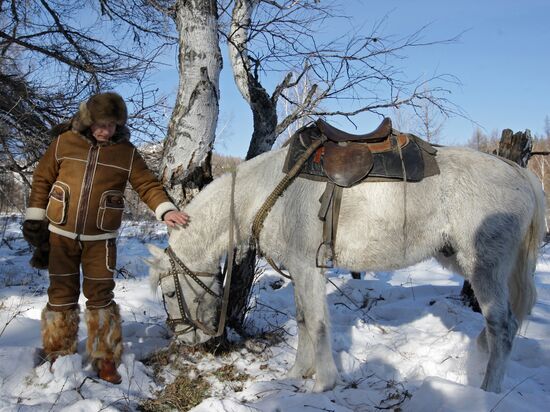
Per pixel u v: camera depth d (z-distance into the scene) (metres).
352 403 3.13
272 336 4.32
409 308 5.18
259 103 4.48
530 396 3.08
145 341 4.05
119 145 3.21
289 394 3.15
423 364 3.70
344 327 4.54
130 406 2.96
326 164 3.33
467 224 3.30
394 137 3.46
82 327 4.16
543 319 4.94
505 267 3.32
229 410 2.80
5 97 6.45
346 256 3.38
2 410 2.58
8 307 4.72
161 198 3.39
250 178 3.57
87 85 7.20
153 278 3.59
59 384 2.97
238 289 4.26
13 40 6.87
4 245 9.28
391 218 3.30
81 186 3.08
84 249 3.20
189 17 3.79
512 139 5.39
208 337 3.63
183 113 3.81
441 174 3.37
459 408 2.75
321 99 4.76
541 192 3.51
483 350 3.64
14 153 6.34
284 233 3.38
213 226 3.56
